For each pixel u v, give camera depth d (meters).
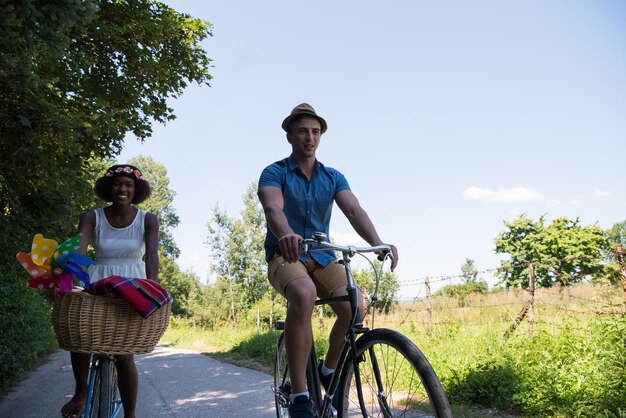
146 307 3.00
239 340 15.38
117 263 3.83
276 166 3.34
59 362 11.88
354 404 2.89
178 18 11.52
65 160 6.73
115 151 9.50
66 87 9.01
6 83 5.45
